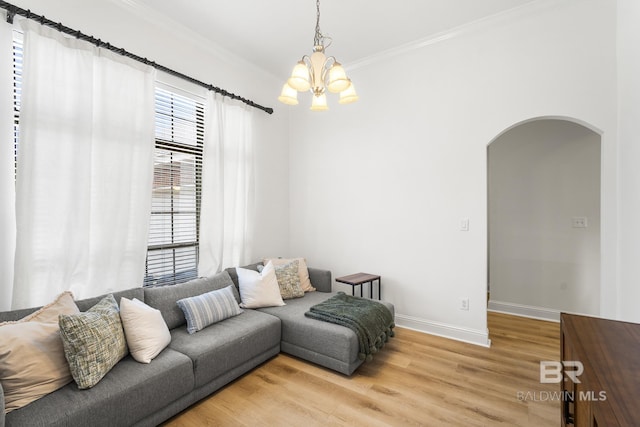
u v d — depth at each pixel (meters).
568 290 3.44
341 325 2.41
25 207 1.83
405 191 3.24
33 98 1.87
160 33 2.69
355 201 3.61
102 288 2.22
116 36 2.37
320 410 1.91
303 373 2.35
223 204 3.11
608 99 2.33
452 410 1.90
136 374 1.66
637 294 1.96
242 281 2.92
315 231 3.97
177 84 2.83
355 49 3.25
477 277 2.87
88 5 2.21
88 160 2.11
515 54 2.67
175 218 2.90
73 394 1.47
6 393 1.36
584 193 3.35
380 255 3.43
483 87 2.81
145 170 2.47
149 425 1.67
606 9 2.34
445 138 3.01
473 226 2.88
